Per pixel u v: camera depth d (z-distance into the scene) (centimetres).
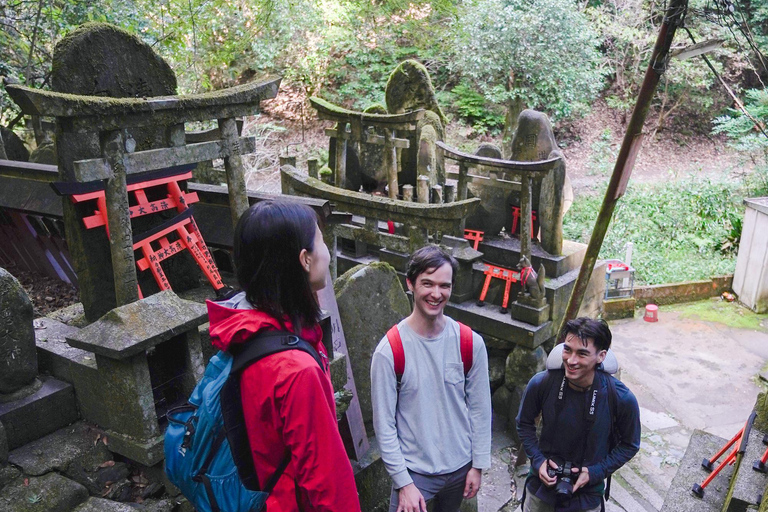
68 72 312
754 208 909
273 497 136
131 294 304
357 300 330
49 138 611
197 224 402
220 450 139
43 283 464
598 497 281
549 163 493
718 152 1519
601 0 1537
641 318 902
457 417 247
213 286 366
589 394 269
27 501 245
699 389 713
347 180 733
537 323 519
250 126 1310
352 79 1451
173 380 278
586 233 1125
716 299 963
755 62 1490
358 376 334
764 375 468
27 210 428
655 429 634
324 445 128
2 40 669
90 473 266
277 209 136
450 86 1509
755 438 400
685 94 1550
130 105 281
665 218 1164
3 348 266
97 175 279
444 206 463
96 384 273
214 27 985
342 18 1305
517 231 612
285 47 1294
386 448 237
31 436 272
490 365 565
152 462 254
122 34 333
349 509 130
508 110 1307
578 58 1223
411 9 1412
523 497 301
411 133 693
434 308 231
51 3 670
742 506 342
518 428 292
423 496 246
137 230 368
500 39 1169
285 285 134
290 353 130
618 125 1584
